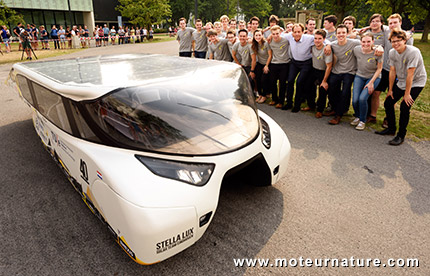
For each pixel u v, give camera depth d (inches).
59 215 108.8
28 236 98.2
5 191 124.6
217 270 85.4
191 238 78.9
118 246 93.7
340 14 1129.4
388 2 1035.3
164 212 72.8
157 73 106.7
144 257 74.3
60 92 96.7
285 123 212.4
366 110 191.2
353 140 180.4
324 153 163.6
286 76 237.3
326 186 130.7
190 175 80.7
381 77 196.5
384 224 106.2
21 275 82.9
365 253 92.8
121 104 86.6
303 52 214.8
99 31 899.4
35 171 141.6
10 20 778.8
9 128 197.8
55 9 1258.6
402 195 123.9
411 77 158.9
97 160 83.0
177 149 84.0
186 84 101.3
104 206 81.7
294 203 117.9
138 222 71.4
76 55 621.6
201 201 78.8
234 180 131.3
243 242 96.4
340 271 86.0
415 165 149.2
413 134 188.2
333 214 111.4
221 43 269.6
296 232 101.5
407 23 1668.3
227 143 91.8
